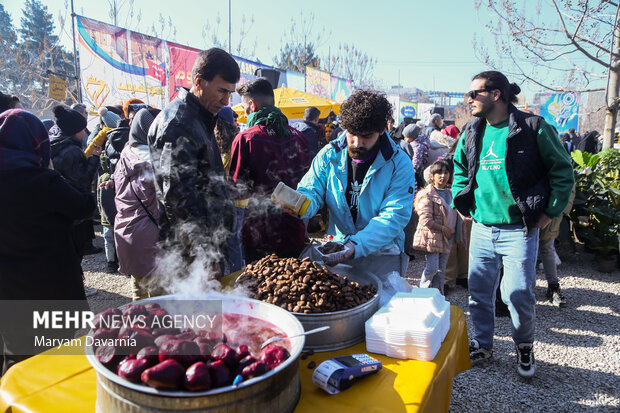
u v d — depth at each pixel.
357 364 1.19
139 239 2.16
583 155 5.72
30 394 1.11
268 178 2.78
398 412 1.05
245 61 9.09
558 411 2.44
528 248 2.51
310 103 8.05
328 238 2.05
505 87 2.45
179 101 1.82
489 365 2.93
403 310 1.41
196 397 0.84
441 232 3.80
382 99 1.84
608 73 6.00
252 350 1.14
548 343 3.29
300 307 1.37
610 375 2.82
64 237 2.09
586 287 4.54
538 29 6.29
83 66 6.28
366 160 2.01
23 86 13.76
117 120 4.44
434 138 6.38
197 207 1.73
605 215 4.82
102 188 4.61
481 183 2.62
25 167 1.86
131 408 0.87
